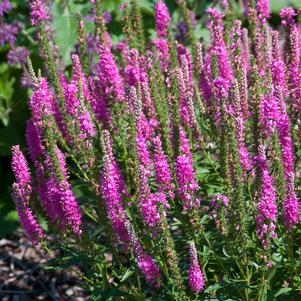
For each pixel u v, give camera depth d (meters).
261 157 1.47
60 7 2.26
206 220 1.58
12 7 2.22
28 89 2.26
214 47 1.66
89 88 1.69
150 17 2.45
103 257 1.65
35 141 1.60
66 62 2.26
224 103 1.48
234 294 1.61
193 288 1.46
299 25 1.76
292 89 1.64
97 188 1.56
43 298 1.98
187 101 1.62
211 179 1.67
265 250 1.47
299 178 1.63
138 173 1.50
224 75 1.66
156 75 1.60
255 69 1.60
